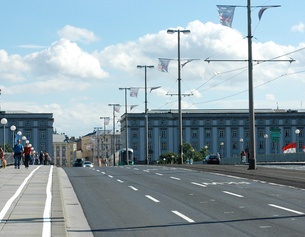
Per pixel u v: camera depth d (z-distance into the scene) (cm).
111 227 1700
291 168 4725
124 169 4994
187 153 13150
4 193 2494
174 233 1568
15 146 4797
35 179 3397
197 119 14862
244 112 14888
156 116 14900
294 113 14500
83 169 5044
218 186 3033
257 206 2142
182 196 2552
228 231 1581
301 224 1681
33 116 14612
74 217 1925
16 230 1462
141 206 2211
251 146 4431
